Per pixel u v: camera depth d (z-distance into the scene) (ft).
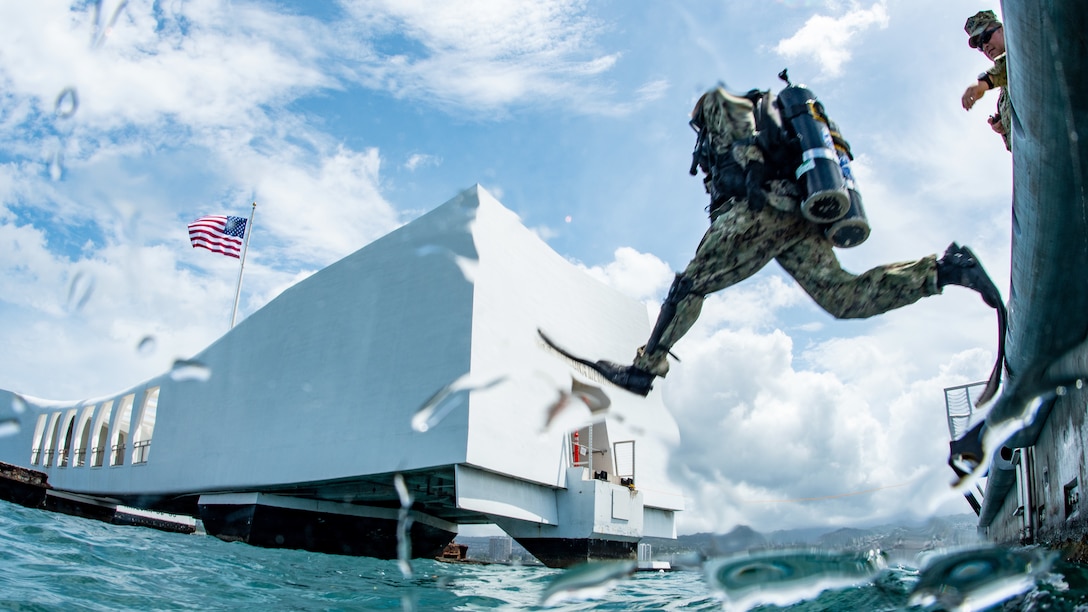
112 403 63.93
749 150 7.78
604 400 13.60
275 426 46.19
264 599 12.37
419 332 40.73
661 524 54.70
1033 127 6.41
